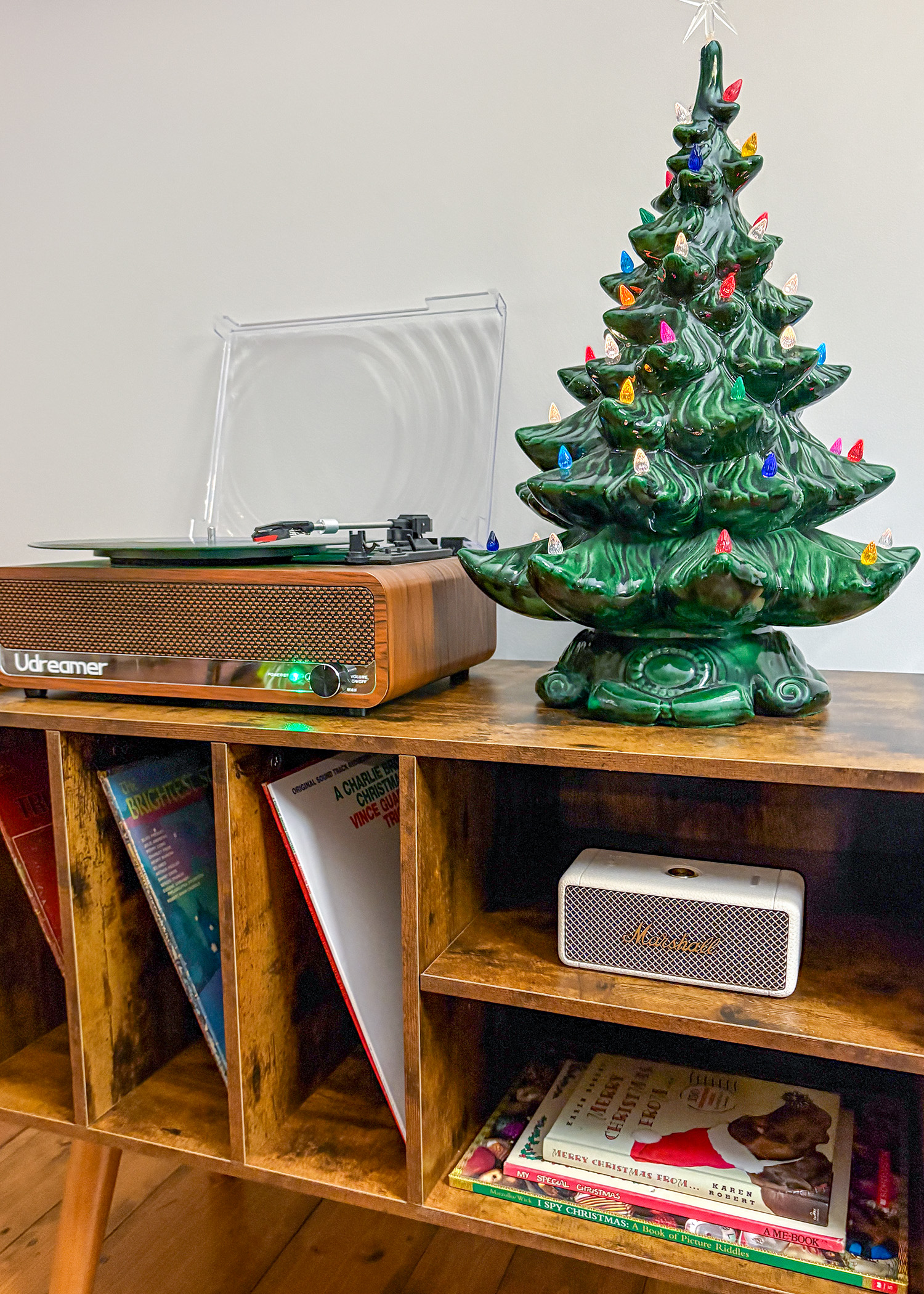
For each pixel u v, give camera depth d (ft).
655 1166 2.66
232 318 4.31
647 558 2.59
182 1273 3.46
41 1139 4.28
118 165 4.42
